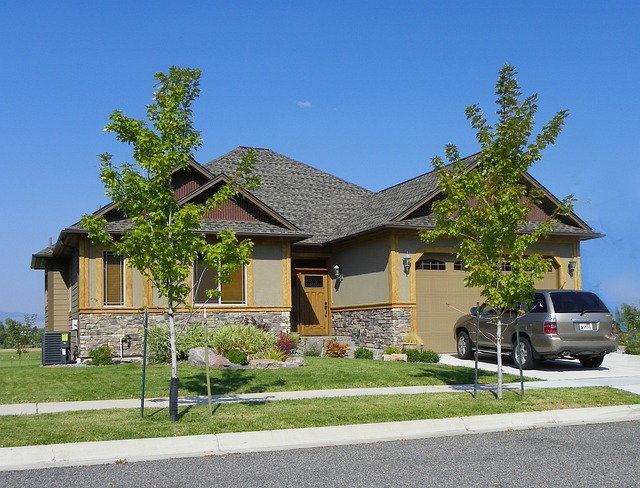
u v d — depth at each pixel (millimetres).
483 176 13117
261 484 7383
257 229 21891
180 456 8961
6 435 9500
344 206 28312
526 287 12430
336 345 21875
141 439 9305
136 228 10570
